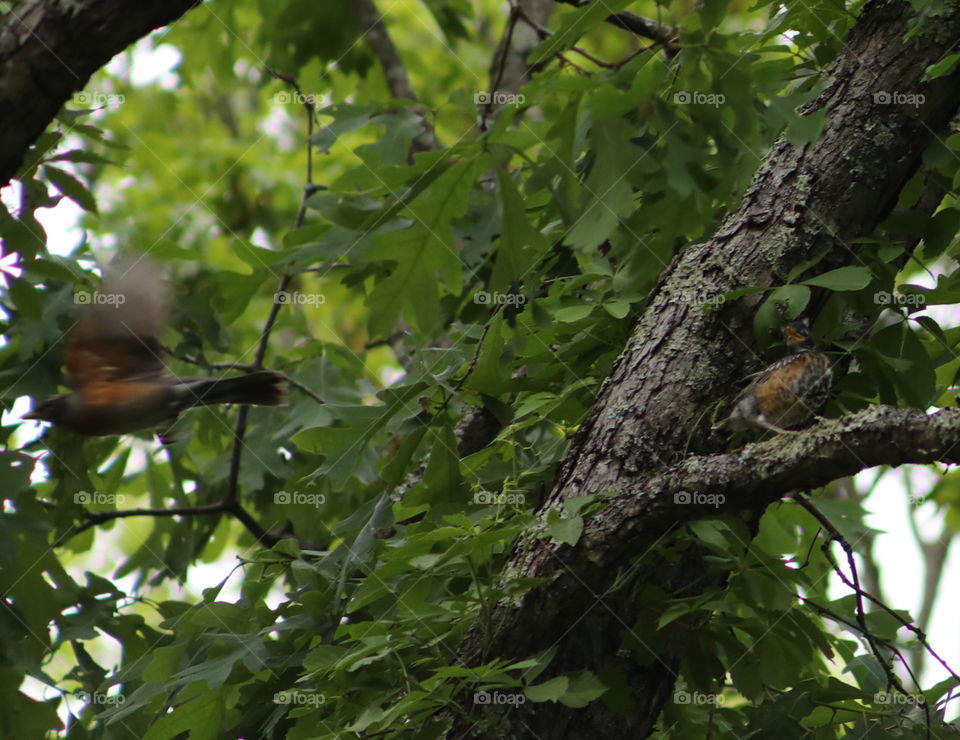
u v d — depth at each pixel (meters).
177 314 10.14
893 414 4.63
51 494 10.19
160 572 11.41
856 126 6.03
